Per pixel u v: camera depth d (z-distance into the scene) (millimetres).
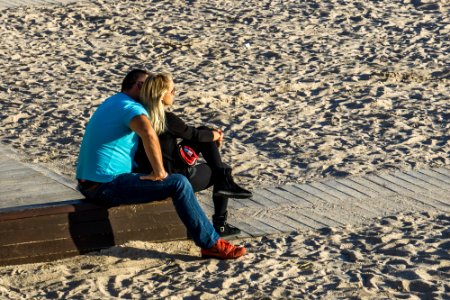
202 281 10289
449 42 23328
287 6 27688
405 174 14258
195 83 19812
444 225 12117
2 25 25547
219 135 11531
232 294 9906
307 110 17891
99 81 20297
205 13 26938
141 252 11016
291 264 10766
